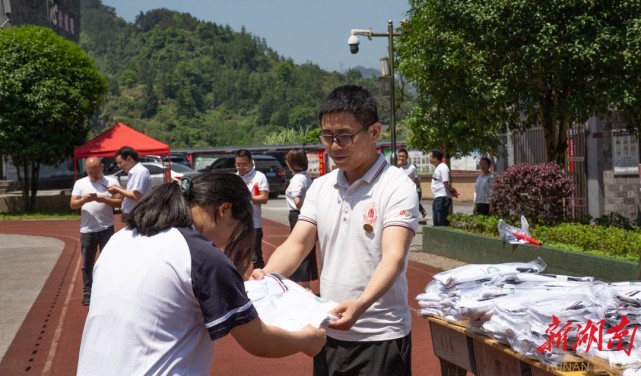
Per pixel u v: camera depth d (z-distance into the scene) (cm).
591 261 900
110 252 258
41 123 2647
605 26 1120
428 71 1318
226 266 250
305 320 282
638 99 1155
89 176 970
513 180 1198
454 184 3253
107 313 247
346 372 383
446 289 442
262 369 677
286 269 390
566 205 1216
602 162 1585
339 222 387
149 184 973
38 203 2897
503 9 1156
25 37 2638
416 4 1499
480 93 1259
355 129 375
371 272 380
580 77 1174
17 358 734
